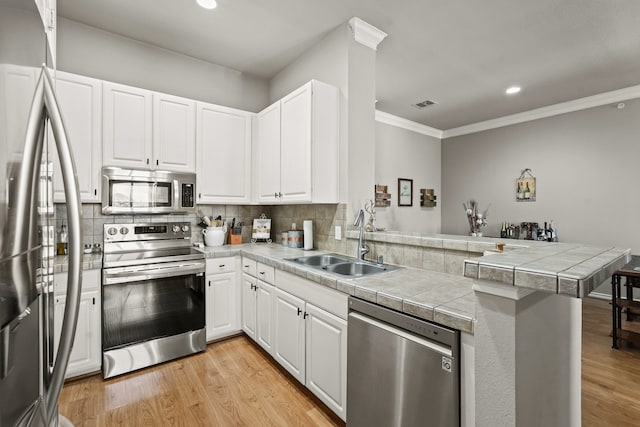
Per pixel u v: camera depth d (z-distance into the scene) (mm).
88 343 2141
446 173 5922
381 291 1479
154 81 2943
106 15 2506
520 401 877
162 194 2652
